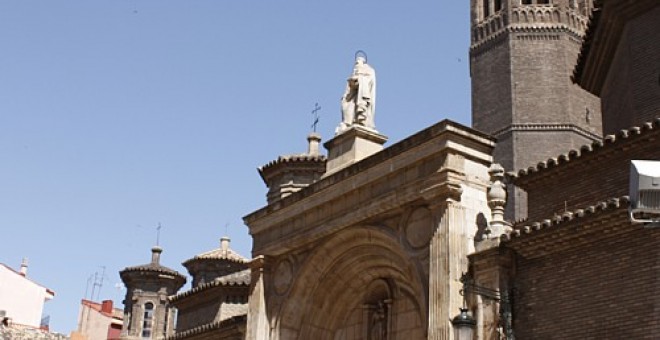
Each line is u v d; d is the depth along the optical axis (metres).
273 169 40.62
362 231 23.55
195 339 32.03
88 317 65.12
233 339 29.84
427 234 21.27
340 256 24.94
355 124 25.61
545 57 53.28
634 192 9.46
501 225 19.86
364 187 23.64
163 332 50.44
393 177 22.69
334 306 25.77
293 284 25.83
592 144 19.94
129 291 51.34
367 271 24.75
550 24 53.81
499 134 52.72
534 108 52.19
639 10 24.66
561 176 20.91
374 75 26.55
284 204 26.59
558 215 19.41
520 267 18.84
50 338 50.44
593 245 17.34
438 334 19.69
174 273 51.56
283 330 25.73
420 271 21.12
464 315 17.89
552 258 18.14
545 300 17.95
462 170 21.06
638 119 24.00
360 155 25.30
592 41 26.89
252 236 28.03
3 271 56.34
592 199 19.89
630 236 16.66
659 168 9.34
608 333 16.48
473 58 56.41
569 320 17.33
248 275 35.59
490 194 20.45
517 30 54.25
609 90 27.56
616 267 16.75
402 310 23.39
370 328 24.53
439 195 20.91
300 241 25.64
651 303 15.89
